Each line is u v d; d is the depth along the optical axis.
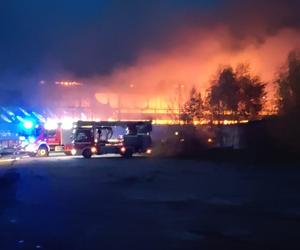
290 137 39.12
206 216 13.83
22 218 13.62
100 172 29.45
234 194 18.75
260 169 30.27
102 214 14.28
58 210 14.98
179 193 19.20
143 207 15.60
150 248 9.91
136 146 46.66
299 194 18.56
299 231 11.61
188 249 9.80
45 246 10.09
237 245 10.16
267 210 14.84
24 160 42.75
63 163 38.28
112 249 9.83
